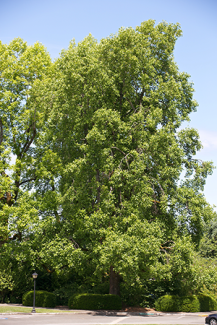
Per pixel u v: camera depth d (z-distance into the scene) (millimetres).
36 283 28422
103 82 24031
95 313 22594
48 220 24781
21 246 24891
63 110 24734
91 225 21922
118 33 25297
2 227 25234
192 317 22578
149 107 25547
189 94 27953
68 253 22484
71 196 23547
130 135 23500
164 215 24453
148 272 23656
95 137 22172
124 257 19766
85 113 24719
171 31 27594
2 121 28891
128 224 22000
